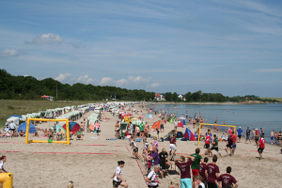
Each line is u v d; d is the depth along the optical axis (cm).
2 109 4406
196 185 746
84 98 13350
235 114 8212
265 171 1213
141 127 2383
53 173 1044
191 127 3825
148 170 1062
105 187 905
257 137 1908
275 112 9938
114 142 1919
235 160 1418
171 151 1405
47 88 11812
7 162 1168
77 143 1788
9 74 10625
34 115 3039
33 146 1570
